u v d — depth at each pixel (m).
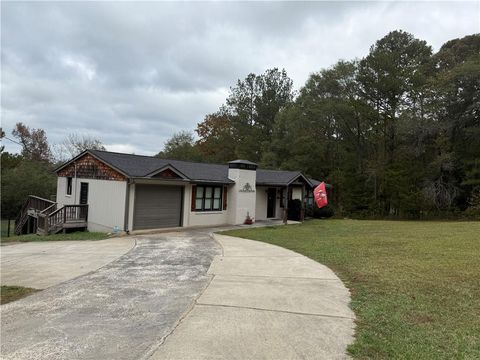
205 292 6.34
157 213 16.31
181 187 17.41
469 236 13.19
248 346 4.08
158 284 7.02
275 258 9.55
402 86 29.92
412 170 27.78
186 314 5.19
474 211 25.47
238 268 8.37
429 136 29.05
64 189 19.25
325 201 23.09
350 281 7.07
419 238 12.98
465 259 8.84
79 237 14.38
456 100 27.78
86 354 3.92
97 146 45.28
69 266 8.86
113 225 15.52
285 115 38.34
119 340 4.30
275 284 6.89
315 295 6.14
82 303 5.85
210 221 18.61
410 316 5.07
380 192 29.38
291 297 6.02
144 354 3.89
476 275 7.23
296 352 3.93
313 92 38.62
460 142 27.92
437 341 4.22
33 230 20.75
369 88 31.45
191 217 17.67
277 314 5.18
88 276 7.79
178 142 47.22
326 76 37.59
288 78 46.06
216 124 48.19
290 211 23.02
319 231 15.96
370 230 16.30
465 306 5.45
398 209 27.98
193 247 11.52
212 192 18.86
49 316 5.23
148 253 10.48
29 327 4.80
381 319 4.95
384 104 31.39
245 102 46.03
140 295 6.27
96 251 10.95
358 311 5.30
